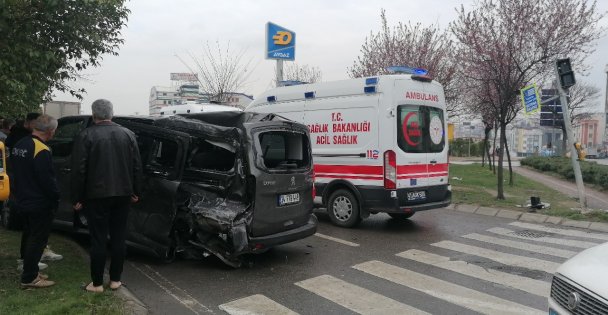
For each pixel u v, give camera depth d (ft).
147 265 19.84
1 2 15.75
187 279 18.20
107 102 15.64
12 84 17.37
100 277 15.47
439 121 29.63
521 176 70.64
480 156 161.89
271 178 19.69
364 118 27.45
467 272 19.57
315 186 29.96
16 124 21.76
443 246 24.16
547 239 26.05
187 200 19.47
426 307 15.64
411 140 27.37
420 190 27.94
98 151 14.99
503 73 38.68
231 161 19.22
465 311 15.30
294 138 22.17
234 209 18.85
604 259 10.85
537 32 38.32
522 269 20.03
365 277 18.81
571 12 38.22
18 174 15.20
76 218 21.79
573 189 52.06
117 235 15.93
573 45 39.17
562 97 33.91
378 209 27.02
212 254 20.35
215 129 19.53
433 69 59.93
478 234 27.25
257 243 19.06
